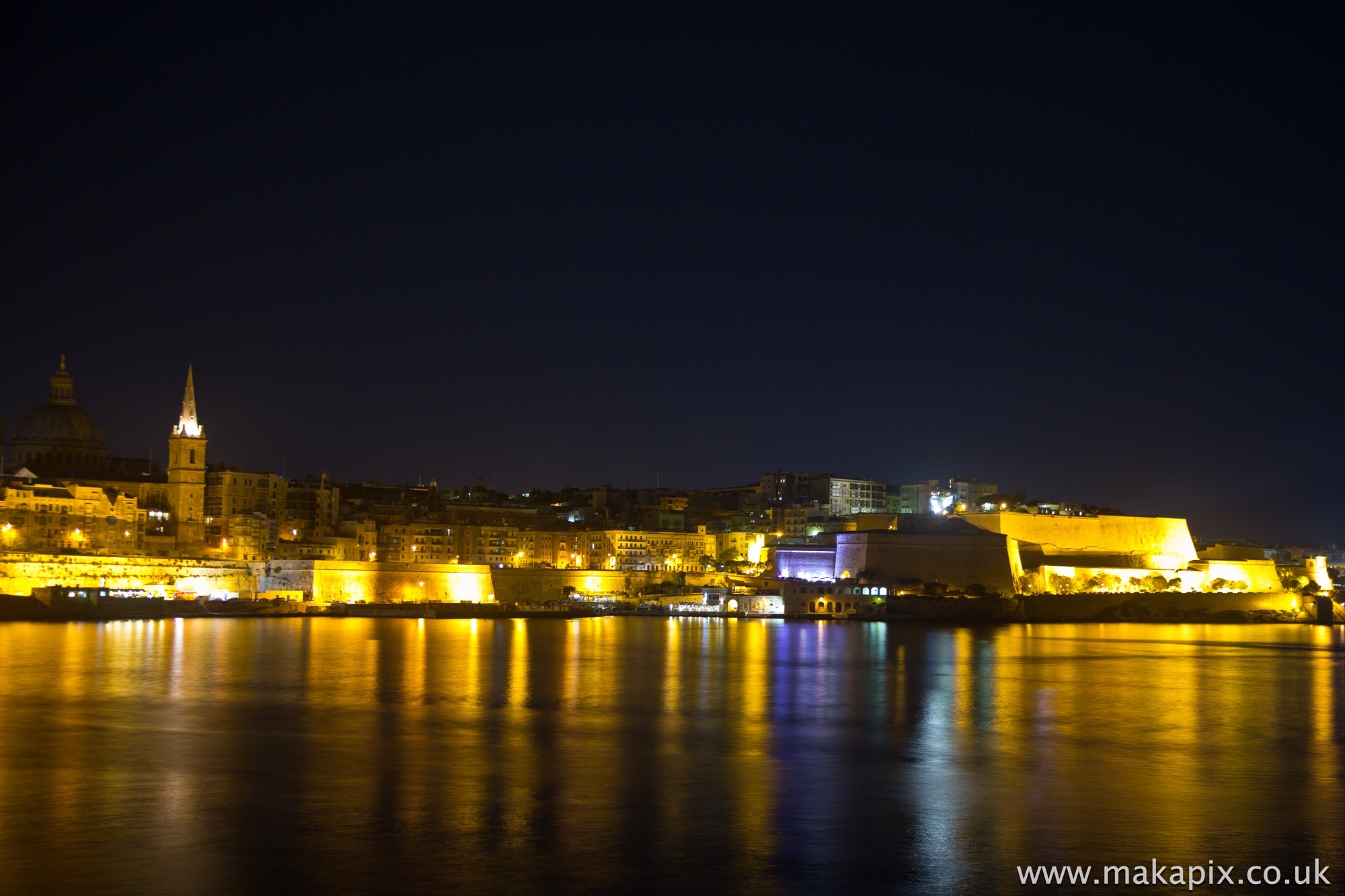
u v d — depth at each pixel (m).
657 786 71.19
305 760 77.38
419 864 53.53
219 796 66.38
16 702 102.25
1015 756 83.62
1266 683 134.88
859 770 77.06
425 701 107.25
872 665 152.00
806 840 58.78
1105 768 79.38
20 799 65.12
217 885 50.19
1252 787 73.38
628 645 181.12
